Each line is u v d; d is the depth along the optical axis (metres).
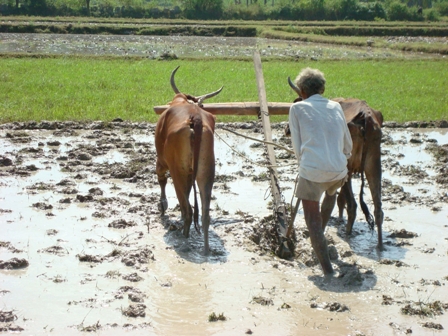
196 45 39.12
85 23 51.75
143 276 5.98
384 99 17.03
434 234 7.39
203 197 6.59
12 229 7.06
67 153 10.73
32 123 12.78
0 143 11.34
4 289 5.57
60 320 5.05
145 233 7.13
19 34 45.25
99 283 5.77
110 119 13.61
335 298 5.64
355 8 67.38
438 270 6.34
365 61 28.25
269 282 5.96
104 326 4.98
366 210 7.02
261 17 68.19
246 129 13.44
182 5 70.00
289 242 6.72
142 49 35.25
